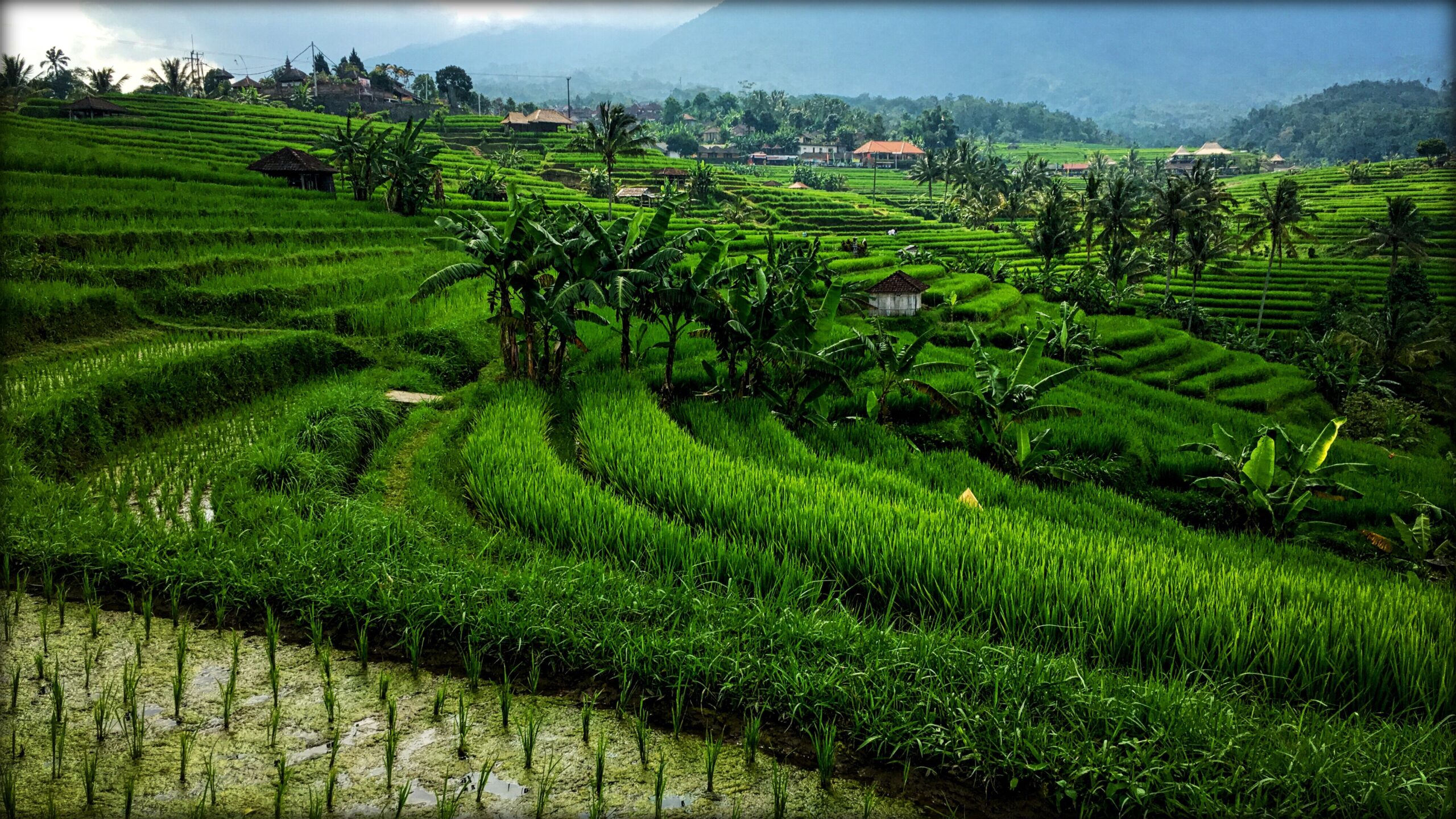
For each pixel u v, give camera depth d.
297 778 6.48
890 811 6.49
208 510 11.71
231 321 22.05
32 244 22.64
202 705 7.34
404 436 15.78
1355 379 37.72
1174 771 6.70
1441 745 7.30
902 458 18.05
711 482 13.02
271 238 31.22
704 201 86.44
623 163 95.25
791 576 10.05
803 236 67.69
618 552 10.79
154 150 55.28
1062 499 16.77
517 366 19.67
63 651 8.00
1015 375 19.45
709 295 19.20
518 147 98.75
